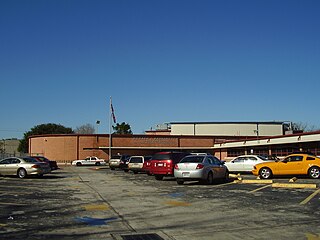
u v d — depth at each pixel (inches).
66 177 1040.8
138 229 355.6
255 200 532.7
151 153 2583.7
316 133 1496.1
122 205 499.2
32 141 2593.5
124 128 4138.8
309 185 682.8
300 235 323.0
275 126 3289.9
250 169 1163.3
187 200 544.1
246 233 333.1
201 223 378.9
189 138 2637.8
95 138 2481.5
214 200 540.4
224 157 2372.0
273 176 959.0
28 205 500.1
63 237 325.7
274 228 350.9
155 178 968.9
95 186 762.2
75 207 483.2
